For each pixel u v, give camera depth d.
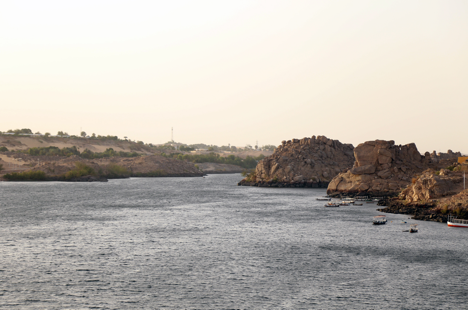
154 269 52.06
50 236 71.62
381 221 86.19
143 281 47.50
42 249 61.91
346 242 68.00
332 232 76.94
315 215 100.69
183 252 60.81
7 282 46.75
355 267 53.28
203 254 59.66
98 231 76.94
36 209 110.62
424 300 42.56
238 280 48.03
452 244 66.38
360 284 46.94
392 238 71.06
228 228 81.38
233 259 56.97
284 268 52.72
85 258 56.94
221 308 40.28
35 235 72.44
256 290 44.91
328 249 62.97
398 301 42.25
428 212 94.62
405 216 97.38
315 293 44.12
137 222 88.50
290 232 76.94
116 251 61.12
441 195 100.62
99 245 64.94
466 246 64.94
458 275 50.16
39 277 48.59
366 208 115.12
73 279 48.03
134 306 40.62
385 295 43.75
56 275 49.38
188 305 40.91
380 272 51.22
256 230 79.12
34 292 43.91
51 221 88.81
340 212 106.50
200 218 95.31
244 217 97.25
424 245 65.56
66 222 87.56
